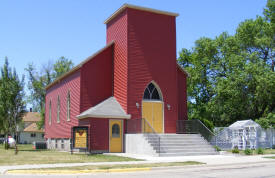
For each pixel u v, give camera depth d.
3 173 13.95
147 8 27.98
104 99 28.12
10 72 31.61
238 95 40.50
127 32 26.92
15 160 19.02
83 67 27.56
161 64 28.25
